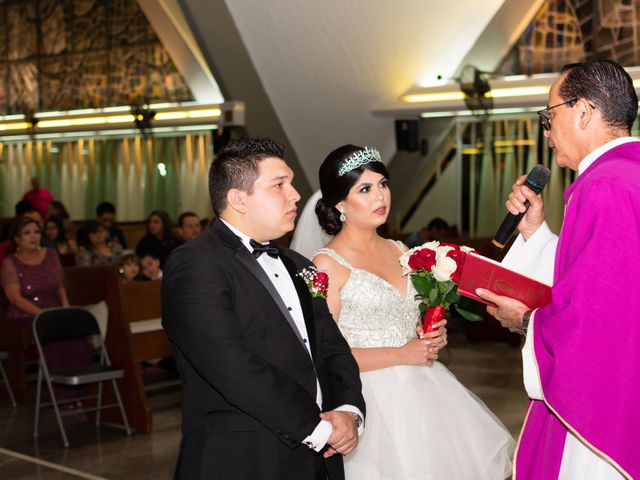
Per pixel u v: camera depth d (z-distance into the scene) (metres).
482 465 2.94
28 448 5.11
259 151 2.25
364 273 2.90
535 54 10.91
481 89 10.62
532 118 11.28
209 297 2.09
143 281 6.51
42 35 14.80
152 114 13.02
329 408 2.24
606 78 2.20
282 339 2.17
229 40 10.73
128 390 5.51
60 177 15.34
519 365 7.20
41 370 5.34
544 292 2.28
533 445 2.29
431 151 12.08
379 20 10.24
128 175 14.48
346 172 2.90
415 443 2.82
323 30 10.42
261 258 2.28
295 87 11.25
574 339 2.04
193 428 2.17
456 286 2.79
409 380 2.89
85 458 4.88
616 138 2.20
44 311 5.32
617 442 2.03
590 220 2.10
